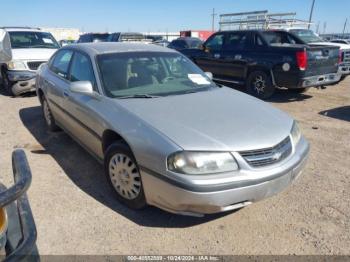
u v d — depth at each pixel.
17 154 2.03
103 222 2.95
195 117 2.97
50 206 3.19
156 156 2.64
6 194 1.57
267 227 2.89
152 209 3.15
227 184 2.51
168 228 2.87
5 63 8.34
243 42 8.40
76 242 2.68
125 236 2.76
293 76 7.26
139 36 20.83
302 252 2.59
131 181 3.03
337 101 7.96
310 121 6.18
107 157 3.26
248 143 2.66
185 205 2.58
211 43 9.37
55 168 4.04
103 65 3.76
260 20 17.91
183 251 2.60
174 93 3.64
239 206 2.65
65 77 4.50
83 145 4.08
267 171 2.65
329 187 3.58
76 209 3.14
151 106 3.20
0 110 6.98
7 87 8.64
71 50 4.60
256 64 7.93
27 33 9.20
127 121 3.00
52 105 4.93
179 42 15.53
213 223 2.95
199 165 2.51
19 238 1.89
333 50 7.71
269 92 7.91
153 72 3.93
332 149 4.71
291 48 7.26
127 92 3.54
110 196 3.38
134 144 2.82
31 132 5.46
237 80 8.65
